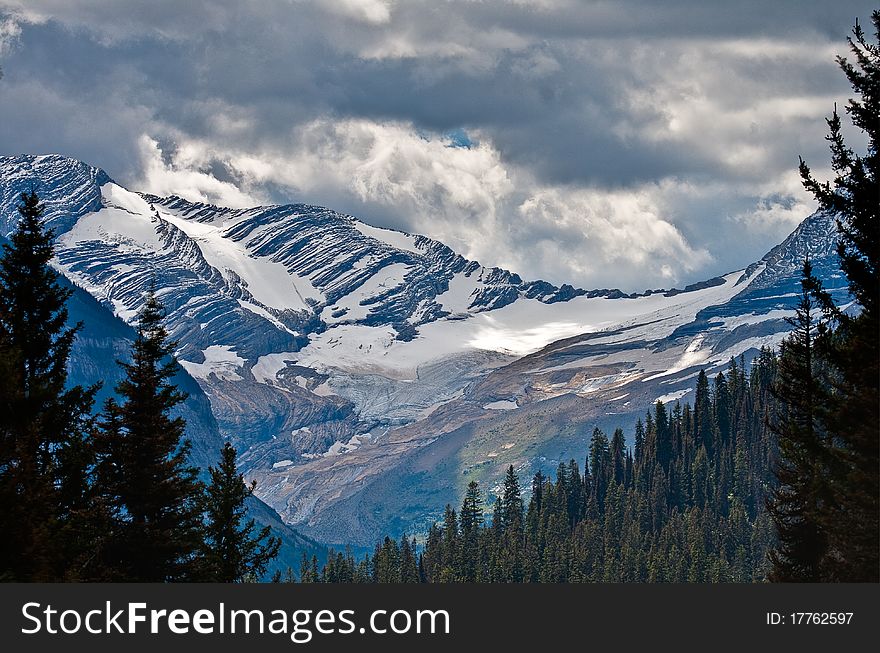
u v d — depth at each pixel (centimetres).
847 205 8950
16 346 10188
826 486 8975
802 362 9738
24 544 8431
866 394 8725
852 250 8969
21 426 8944
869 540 8675
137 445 11012
